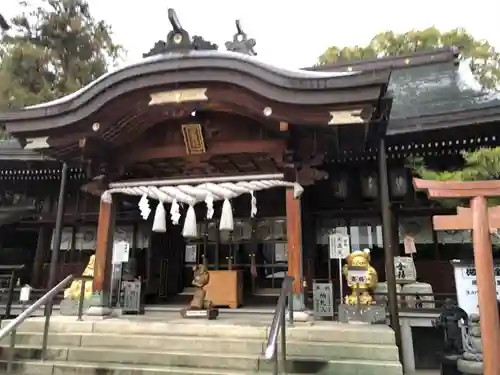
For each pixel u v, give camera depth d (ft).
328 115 23.77
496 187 14.92
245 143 27.32
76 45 85.76
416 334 30.22
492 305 14.03
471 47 82.02
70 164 32.89
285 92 23.70
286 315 25.12
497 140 33.76
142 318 27.48
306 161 26.91
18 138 27.89
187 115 27.02
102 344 22.98
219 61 24.40
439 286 36.91
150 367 20.11
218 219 42.24
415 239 38.42
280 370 19.42
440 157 37.14
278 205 40.88
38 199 47.01
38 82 76.95
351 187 40.09
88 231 46.55
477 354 19.26
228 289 35.40
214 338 22.35
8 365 20.98
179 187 28.50
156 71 25.14
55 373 20.44
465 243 37.68
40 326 24.89
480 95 40.68
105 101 25.85
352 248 39.70
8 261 50.37
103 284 28.60
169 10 25.61
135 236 44.42
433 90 47.78
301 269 25.80
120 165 29.73
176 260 43.65
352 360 19.98
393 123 33.37
